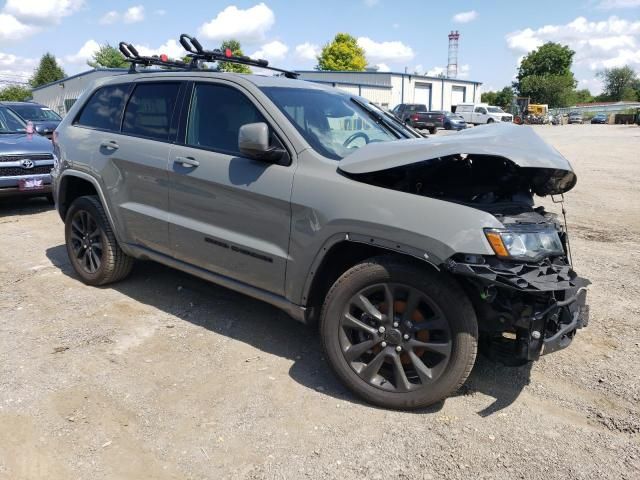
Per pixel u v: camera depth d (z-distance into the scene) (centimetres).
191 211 395
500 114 4609
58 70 7238
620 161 1614
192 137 401
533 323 281
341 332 319
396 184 324
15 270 550
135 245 455
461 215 281
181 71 429
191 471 263
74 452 275
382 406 313
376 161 307
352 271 313
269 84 386
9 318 432
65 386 333
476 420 305
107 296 479
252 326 423
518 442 286
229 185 362
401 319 304
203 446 281
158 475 260
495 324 294
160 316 439
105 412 308
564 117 6531
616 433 295
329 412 311
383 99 5650
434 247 281
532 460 272
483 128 350
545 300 281
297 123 355
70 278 525
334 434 291
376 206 302
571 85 9756
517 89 10381
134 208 437
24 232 714
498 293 287
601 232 727
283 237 341
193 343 393
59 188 512
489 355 304
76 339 396
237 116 377
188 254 404
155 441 284
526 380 349
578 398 328
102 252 483
